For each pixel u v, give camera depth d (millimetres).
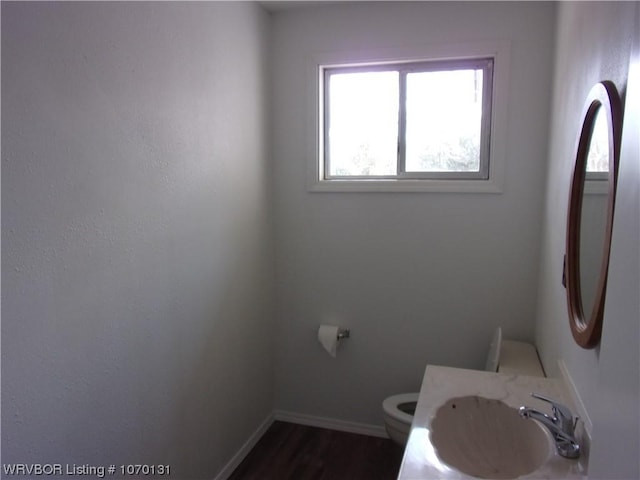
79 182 1289
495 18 2260
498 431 1402
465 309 2475
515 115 2277
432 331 2541
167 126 1674
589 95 1257
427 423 1287
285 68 2578
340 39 2480
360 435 2703
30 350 1169
